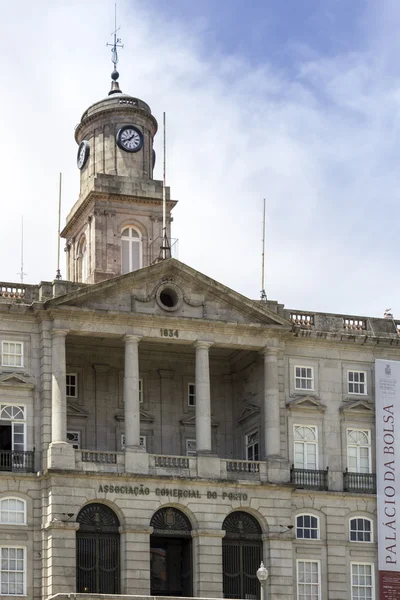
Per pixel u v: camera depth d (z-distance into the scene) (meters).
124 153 84.06
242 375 77.75
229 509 70.69
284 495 72.06
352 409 76.06
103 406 74.62
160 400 76.19
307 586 72.44
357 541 74.12
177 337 72.06
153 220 82.81
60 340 69.81
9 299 70.38
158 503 69.31
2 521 67.44
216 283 73.19
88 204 82.69
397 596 73.50
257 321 74.00
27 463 68.62
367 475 75.25
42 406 69.38
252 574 71.00
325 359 76.69
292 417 74.88
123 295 71.56
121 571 68.19
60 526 66.81
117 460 69.19
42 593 66.75
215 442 77.19
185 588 71.44
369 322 78.25
